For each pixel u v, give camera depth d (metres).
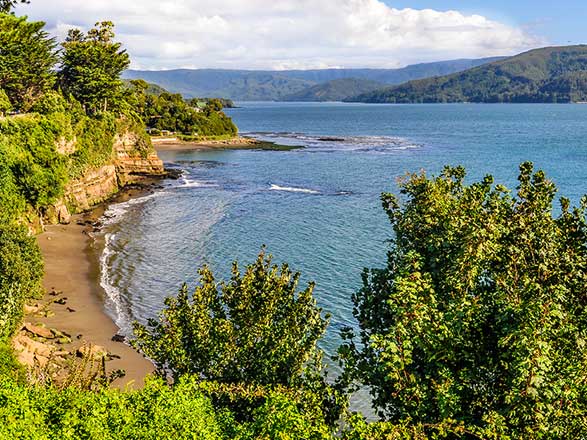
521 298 12.95
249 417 17.61
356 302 17.86
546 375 11.19
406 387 12.90
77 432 16.14
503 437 10.90
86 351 32.22
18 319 33.47
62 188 64.19
